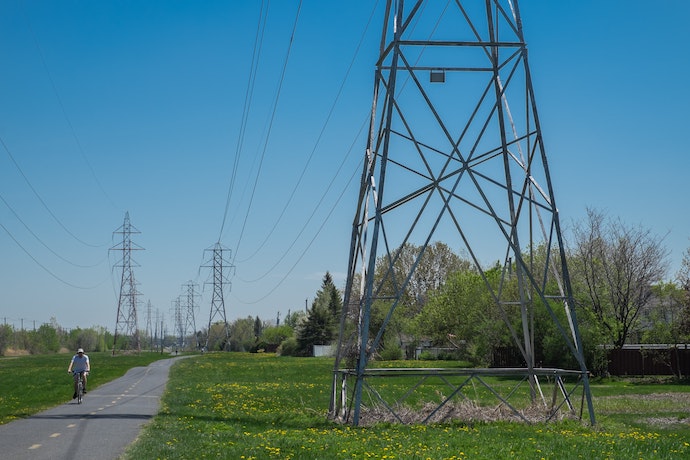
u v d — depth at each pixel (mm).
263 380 46469
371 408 23781
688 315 47531
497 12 23766
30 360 101750
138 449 15195
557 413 22609
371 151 23375
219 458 13898
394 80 21672
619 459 14320
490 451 15102
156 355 134750
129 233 142625
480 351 57906
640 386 42938
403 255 101125
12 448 15945
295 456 14273
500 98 23594
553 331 48656
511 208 24969
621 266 54094
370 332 88938
